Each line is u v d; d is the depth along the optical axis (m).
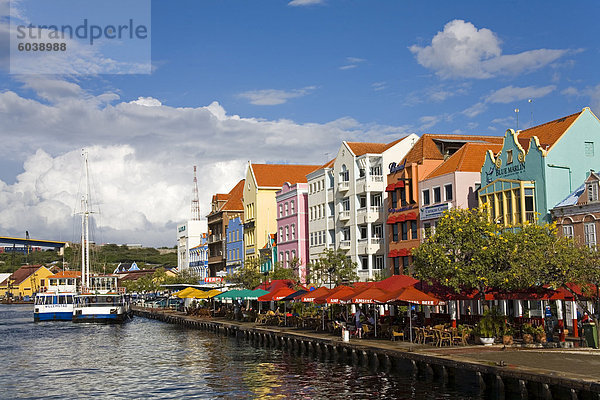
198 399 34.66
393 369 40.03
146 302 154.12
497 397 30.30
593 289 37.09
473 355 35.47
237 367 45.66
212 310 96.69
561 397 27.41
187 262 162.12
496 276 38.38
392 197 70.94
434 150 68.44
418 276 42.81
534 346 38.38
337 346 46.06
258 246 108.44
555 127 55.22
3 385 40.22
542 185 51.22
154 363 49.53
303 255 91.62
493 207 55.66
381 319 53.59
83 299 106.25
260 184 109.81
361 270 75.19
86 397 36.03
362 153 78.44
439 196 62.78
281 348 56.53
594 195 47.00
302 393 34.81
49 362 51.38
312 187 89.44
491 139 72.25
